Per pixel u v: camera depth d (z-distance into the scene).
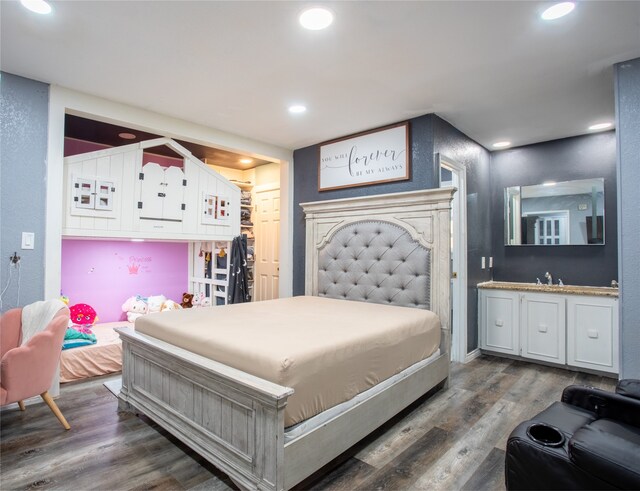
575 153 3.80
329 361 1.77
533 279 4.06
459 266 3.67
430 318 2.77
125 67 2.44
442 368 2.87
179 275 4.85
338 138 3.90
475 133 3.71
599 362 3.25
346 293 3.59
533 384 3.07
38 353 2.12
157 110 3.19
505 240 4.24
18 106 2.57
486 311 3.92
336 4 1.77
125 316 4.32
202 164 3.84
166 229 3.56
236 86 2.71
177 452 2.01
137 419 2.39
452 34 2.03
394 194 3.25
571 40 2.08
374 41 2.11
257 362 1.63
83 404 2.61
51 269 2.71
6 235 2.53
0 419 2.36
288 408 1.56
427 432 2.25
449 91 2.76
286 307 2.92
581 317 3.36
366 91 2.77
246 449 1.60
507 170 4.26
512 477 1.44
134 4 1.79
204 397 1.83
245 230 5.18
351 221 3.61
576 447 1.24
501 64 2.36
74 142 4.06
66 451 2.01
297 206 4.35
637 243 2.24
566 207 3.83
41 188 2.67
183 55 2.28
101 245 4.17
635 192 2.25
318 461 1.68
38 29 2.01
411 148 3.32
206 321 2.30
